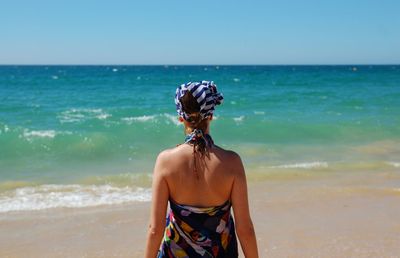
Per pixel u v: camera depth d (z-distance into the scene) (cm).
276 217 691
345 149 1316
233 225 257
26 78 6222
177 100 251
